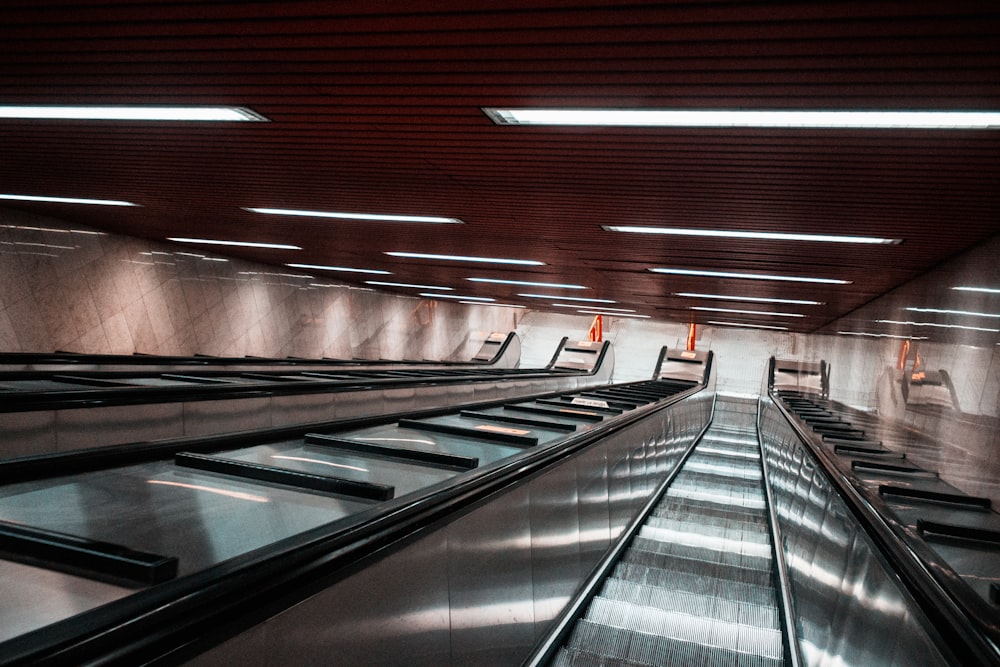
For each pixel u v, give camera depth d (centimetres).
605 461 518
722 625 425
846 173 426
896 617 224
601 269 1058
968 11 234
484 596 283
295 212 780
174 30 321
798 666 347
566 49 301
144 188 705
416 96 376
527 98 363
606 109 368
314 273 1650
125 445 273
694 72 310
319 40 317
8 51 361
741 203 532
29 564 147
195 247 1262
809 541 414
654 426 756
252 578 146
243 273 1424
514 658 318
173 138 502
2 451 402
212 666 136
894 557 243
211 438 308
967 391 530
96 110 453
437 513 231
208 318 1328
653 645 392
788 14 250
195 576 138
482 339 2906
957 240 564
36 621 124
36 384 537
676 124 377
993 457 454
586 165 473
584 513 452
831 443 708
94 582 140
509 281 1432
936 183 424
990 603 204
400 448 330
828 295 1049
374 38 310
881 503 315
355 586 189
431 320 2388
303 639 166
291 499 222
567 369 2309
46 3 303
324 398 704
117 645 114
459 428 416
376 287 1961
